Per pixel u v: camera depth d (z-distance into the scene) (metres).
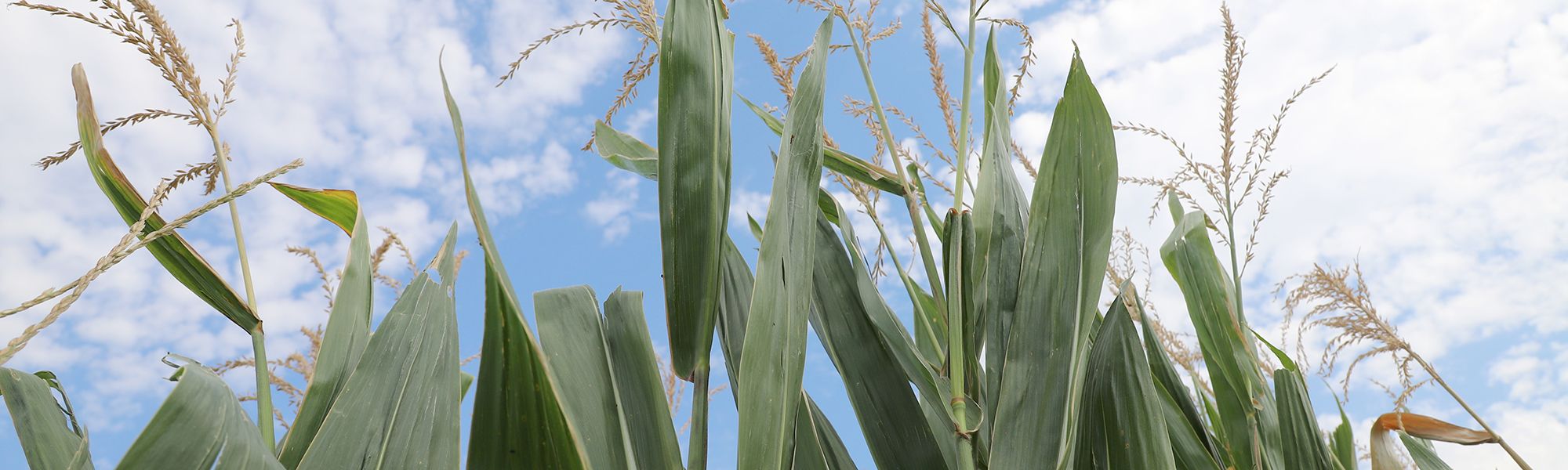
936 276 1.64
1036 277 1.47
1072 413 1.43
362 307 1.34
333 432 1.10
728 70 1.39
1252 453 1.78
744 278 1.65
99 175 1.33
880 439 1.51
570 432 1.10
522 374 1.11
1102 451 1.50
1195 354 2.29
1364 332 1.99
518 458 1.10
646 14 1.57
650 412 1.25
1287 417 1.82
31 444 1.16
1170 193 2.17
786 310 1.29
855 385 1.54
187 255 1.30
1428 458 2.04
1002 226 1.58
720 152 1.32
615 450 1.17
